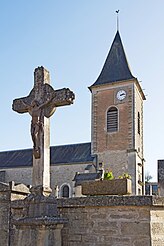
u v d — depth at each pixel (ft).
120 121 107.34
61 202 23.59
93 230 22.50
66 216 23.48
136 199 21.39
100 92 112.57
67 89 22.24
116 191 24.70
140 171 109.60
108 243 21.93
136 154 104.12
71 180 107.45
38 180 21.84
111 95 110.73
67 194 106.83
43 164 21.98
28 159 121.90
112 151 106.22
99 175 93.71
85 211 22.97
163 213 21.74
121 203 21.74
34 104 22.79
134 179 100.99
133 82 108.06
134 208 21.56
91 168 104.94
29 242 19.33
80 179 95.25
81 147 116.26
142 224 21.16
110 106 109.91
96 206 22.50
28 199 20.89
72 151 115.65
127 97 108.06
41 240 18.86
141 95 118.42
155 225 21.18
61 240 21.91
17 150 130.41
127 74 111.24
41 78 23.29
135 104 107.65
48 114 22.68
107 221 22.21
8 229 25.45
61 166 110.42
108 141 107.65
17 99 24.27
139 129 112.37
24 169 117.70
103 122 109.91
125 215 21.74
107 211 22.31
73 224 23.17
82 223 22.90
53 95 22.43
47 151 22.44
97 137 109.50
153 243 20.86
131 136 104.83
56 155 116.06
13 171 119.14
